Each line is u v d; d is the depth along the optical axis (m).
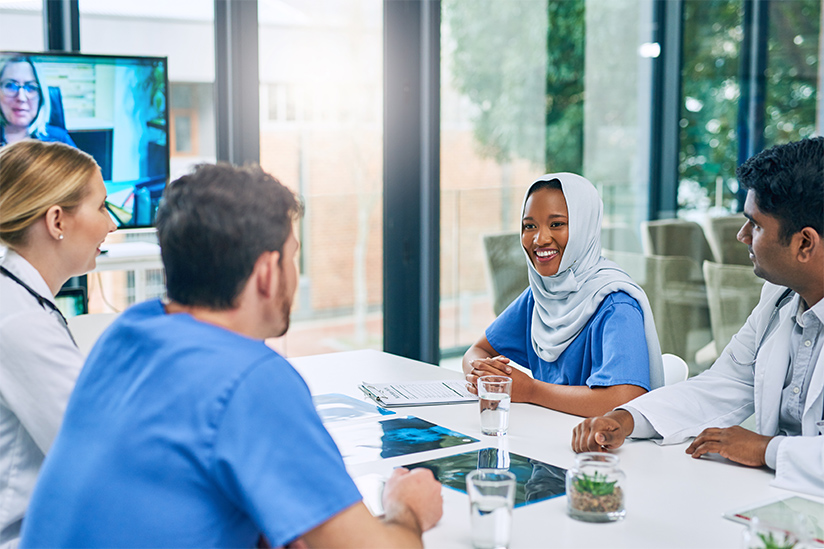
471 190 3.80
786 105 4.41
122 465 0.84
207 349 0.86
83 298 2.92
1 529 1.32
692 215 4.26
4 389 1.29
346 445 1.46
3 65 2.79
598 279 1.96
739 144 4.35
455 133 3.73
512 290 3.98
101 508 0.83
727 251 4.27
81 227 1.43
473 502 1.00
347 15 3.55
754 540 0.90
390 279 3.74
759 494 1.22
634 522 1.10
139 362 0.89
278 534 0.80
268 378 0.84
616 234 4.08
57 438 0.93
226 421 0.82
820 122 4.49
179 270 0.91
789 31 4.36
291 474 0.82
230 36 3.20
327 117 3.57
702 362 4.19
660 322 4.16
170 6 3.16
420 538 0.95
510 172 3.88
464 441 1.49
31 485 1.34
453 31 3.67
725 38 4.24
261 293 0.92
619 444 1.44
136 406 0.85
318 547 0.84
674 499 1.20
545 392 1.77
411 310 3.80
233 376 0.83
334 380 2.01
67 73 2.89
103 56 2.94
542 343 2.04
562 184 2.00
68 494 0.87
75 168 1.42
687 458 1.40
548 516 1.12
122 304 3.31
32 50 2.91
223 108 3.24
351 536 0.83
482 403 1.53
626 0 4.03
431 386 1.92
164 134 3.07
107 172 2.99
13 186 1.37
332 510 0.83
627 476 1.30
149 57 3.02
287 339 4.17
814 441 1.27
